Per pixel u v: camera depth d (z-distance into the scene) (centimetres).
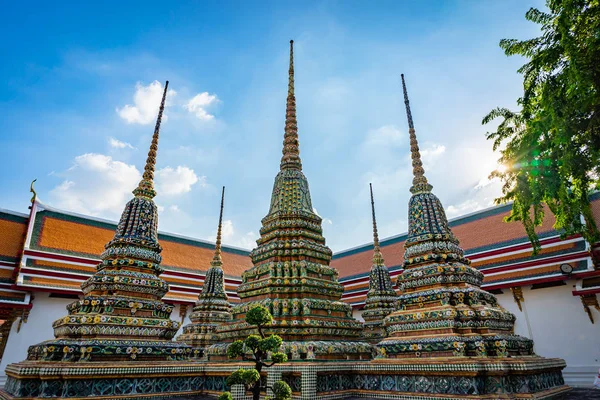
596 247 2016
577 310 2009
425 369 930
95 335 1002
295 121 1700
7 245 2594
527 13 978
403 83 1534
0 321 2477
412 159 1401
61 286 2511
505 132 1140
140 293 1155
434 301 1084
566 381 1939
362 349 1212
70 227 2950
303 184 1549
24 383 855
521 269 2241
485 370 859
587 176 1028
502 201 1194
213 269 2358
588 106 855
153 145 1412
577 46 834
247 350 1141
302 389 974
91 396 894
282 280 1281
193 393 1068
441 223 1249
